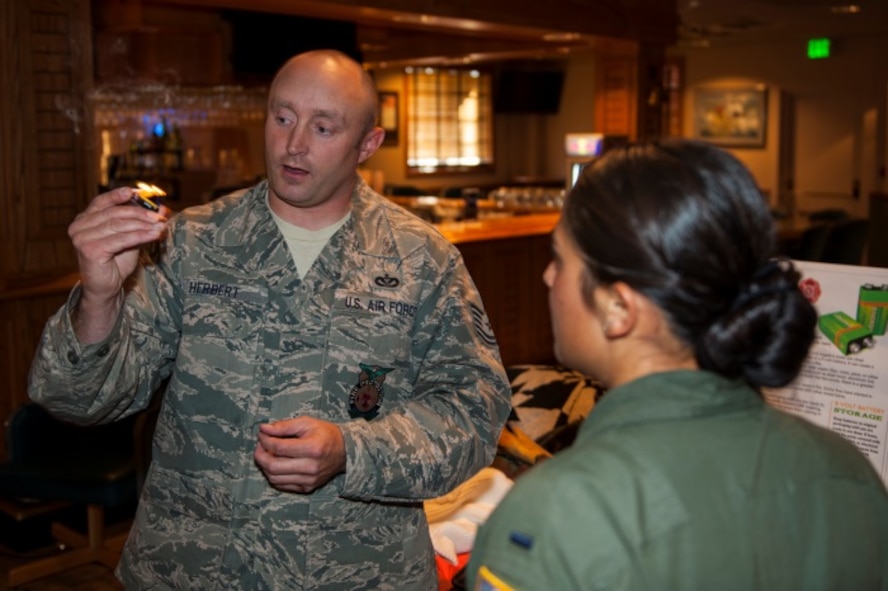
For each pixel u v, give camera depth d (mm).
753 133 13367
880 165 12438
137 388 1734
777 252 1023
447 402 1788
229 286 1771
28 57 4633
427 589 1847
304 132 1748
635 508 880
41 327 4555
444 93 14336
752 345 948
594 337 1009
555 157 15391
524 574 871
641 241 929
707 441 937
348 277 1802
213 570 1713
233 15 7680
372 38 9039
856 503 976
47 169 4746
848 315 1689
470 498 2557
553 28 7965
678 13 9359
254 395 1732
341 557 1733
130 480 3541
